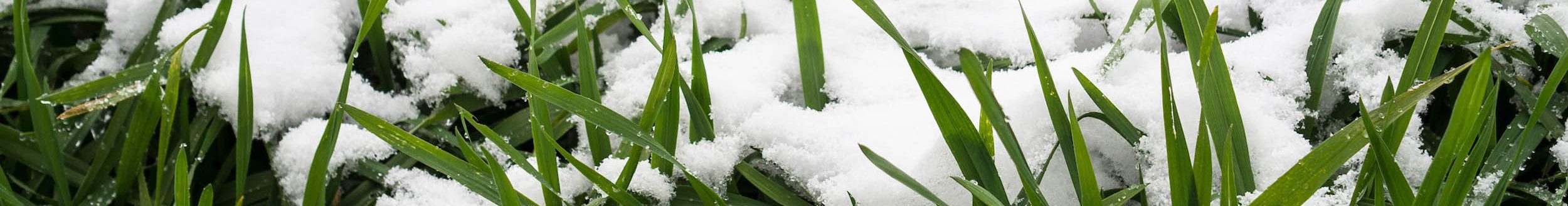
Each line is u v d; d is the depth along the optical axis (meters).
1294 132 0.35
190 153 0.39
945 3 0.41
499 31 0.40
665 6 0.35
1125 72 0.37
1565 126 0.37
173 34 0.40
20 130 0.40
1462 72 0.39
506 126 0.39
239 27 0.39
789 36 0.40
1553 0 0.38
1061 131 0.35
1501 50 0.38
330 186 0.38
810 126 0.37
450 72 0.40
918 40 0.41
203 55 0.38
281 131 0.39
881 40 0.40
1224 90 0.34
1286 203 0.32
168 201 0.38
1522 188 0.36
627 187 0.36
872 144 0.36
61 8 0.42
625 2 0.37
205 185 0.40
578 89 0.40
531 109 0.34
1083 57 0.38
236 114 0.39
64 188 0.37
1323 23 0.37
